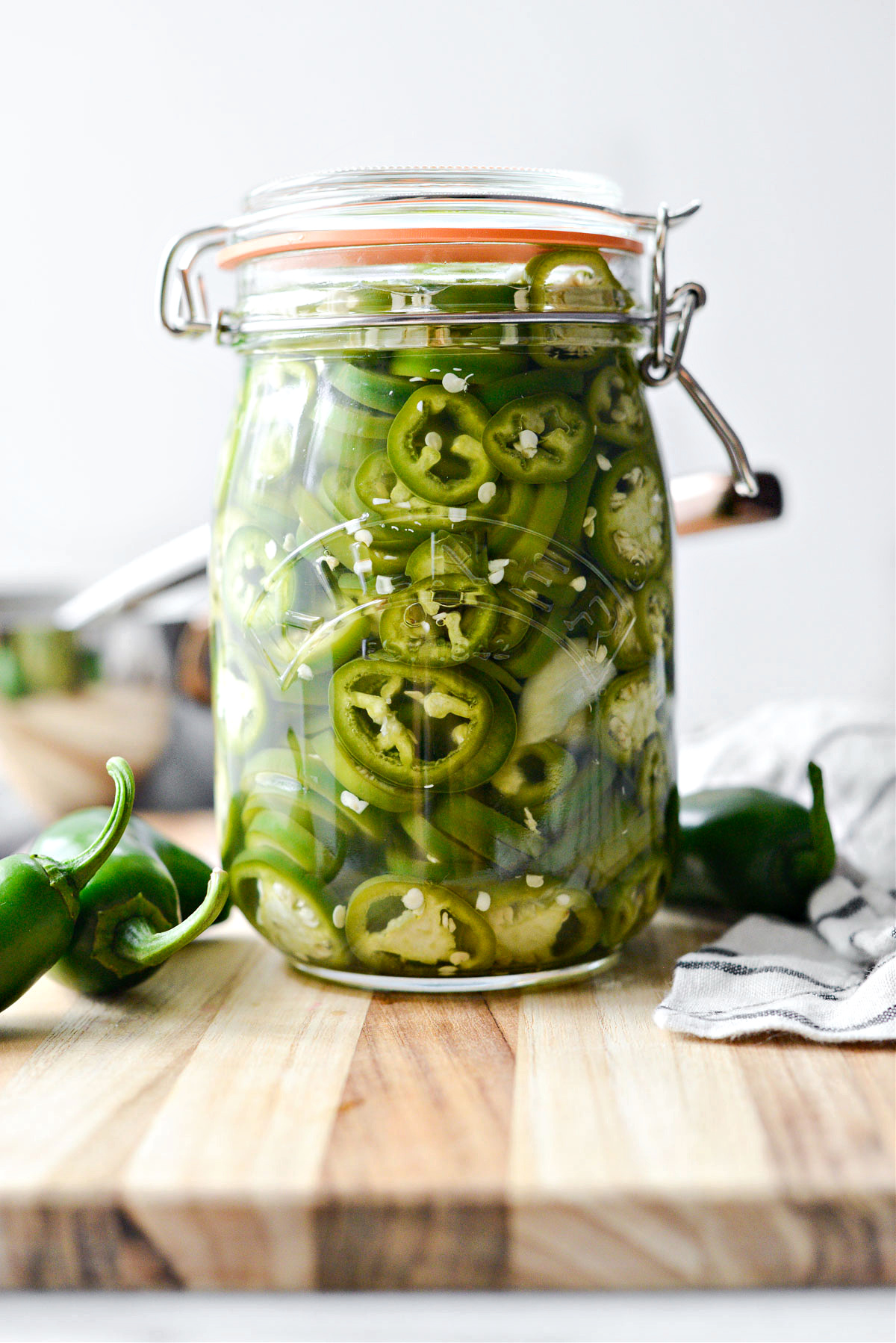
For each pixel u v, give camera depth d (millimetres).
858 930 521
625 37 928
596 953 508
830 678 1011
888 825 607
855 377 969
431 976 496
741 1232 406
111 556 994
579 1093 446
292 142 940
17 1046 479
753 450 983
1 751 718
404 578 475
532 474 476
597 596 487
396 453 474
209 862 629
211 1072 461
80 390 978
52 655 703
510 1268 408
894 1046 468
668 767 520
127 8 931
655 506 504
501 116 935
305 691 486
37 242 962
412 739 478
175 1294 411
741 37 927
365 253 479
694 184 947
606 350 494
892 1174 411
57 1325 411
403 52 929
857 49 925
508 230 474
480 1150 422
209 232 520
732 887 548
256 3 926
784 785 641
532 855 486
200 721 732
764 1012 474
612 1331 406
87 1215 409
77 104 945
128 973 502
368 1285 409
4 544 994
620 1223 406
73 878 487
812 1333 405
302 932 501
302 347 489
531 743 482
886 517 985
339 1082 454
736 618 1012
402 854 483
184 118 942
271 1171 415
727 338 970
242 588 499
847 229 950
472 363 475
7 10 935
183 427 979
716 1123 432
